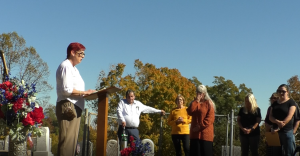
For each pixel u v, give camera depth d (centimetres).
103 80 3369
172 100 3225
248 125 718
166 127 2895
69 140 468
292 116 642
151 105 3288
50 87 3244
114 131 2600
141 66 3588
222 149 903
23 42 3272
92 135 1109
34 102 482
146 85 3456
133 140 711
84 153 805
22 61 3231
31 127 480
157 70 3525
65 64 471
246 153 718
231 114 863
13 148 471
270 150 726
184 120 805
